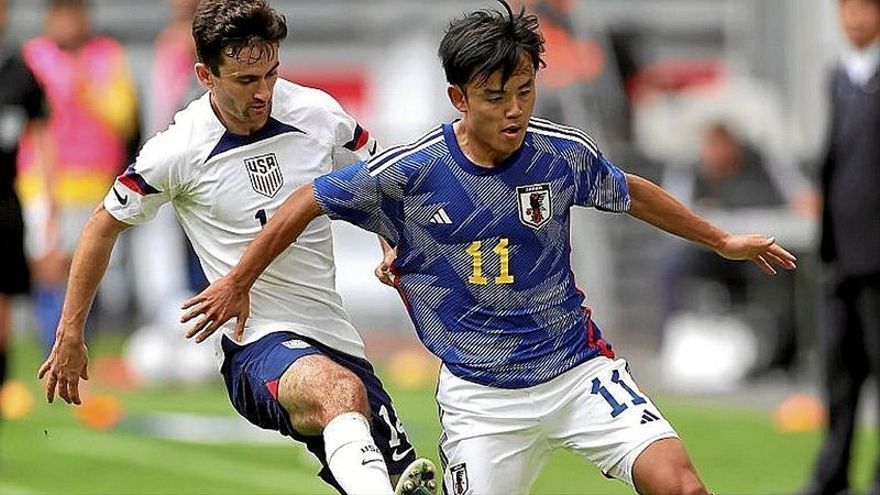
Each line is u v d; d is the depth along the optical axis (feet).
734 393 161.89
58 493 108.68
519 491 67.36
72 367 70.49
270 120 69.82
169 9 226.99
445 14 214.07
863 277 104.94
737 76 220.43
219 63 66.80
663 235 197.88
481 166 64.64
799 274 164.55
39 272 144.05
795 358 167.02
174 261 192.03
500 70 61.87
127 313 201.46
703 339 165.58
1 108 121.39
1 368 121.19
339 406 66.44
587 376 66.39
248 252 65.57
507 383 66.08
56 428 137.39
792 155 196.24
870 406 154.10
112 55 158.10
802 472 117.39
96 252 69.87
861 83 105.91
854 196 105.09
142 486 111.45
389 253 71.05
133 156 158.10
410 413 144.25
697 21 234.99
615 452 65.05
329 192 64.95
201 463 120.78
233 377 70.54
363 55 222.69
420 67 203.00
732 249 69.05
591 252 195.42
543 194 65.00
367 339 199.62
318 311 70.90
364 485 64.39
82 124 156.87
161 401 153.69
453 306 66.08
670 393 162.71
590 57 196.44
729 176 168.14
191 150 69.21
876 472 105.19
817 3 207.51
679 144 191.83
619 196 67.10
